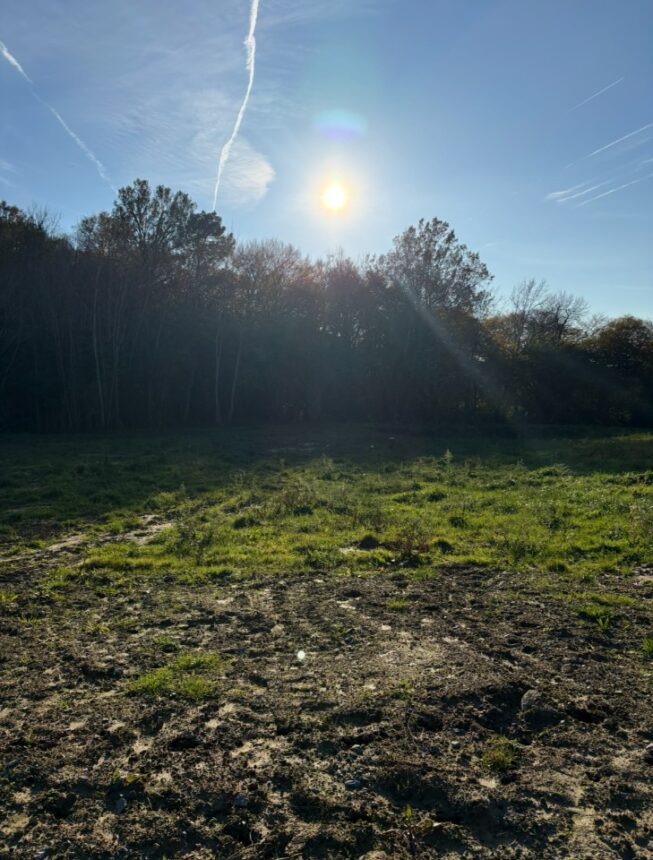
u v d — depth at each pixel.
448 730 4.39
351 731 4.38
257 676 5.24
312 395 40.94
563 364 40.12
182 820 3.50
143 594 7.72
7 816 3.56
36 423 35.78
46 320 34.59
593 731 4.42
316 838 3.36
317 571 8.76
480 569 8.80
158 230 36.78
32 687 5.09
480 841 3.35
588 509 12.57
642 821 3.49
